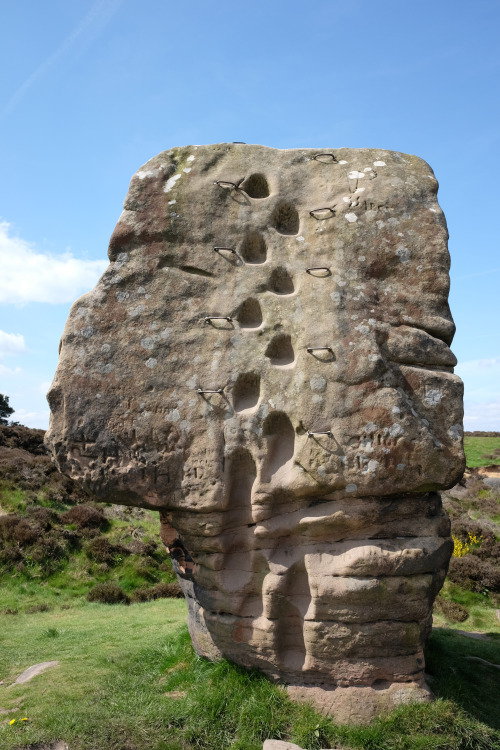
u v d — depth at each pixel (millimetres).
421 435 6043
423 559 6043
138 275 6594
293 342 6438
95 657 8094
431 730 5570
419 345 6355
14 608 12508
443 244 6645
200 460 6227
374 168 6977
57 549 15055
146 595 13789
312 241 6715
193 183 6895
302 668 6109
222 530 6328
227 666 6461
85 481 6262
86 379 6336
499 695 6719
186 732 5578
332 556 6129
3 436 25188
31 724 5883
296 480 6121
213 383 6332
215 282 6625
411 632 6008
